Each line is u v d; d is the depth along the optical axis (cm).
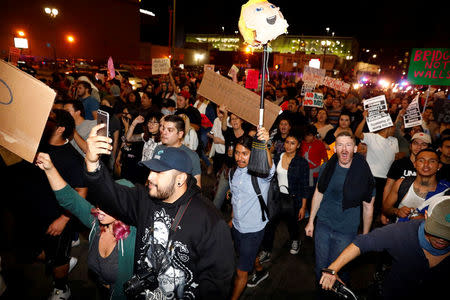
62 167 309
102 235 245
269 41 222
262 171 240
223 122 541
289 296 389
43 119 165
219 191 491
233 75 924
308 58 4159
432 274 219
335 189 344
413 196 329
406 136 641
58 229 306
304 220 602
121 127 618
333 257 343
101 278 249
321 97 857
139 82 1842
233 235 357
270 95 1091
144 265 223
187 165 209
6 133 180
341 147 332
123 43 4850
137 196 228
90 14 4275
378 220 572
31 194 322
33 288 372
